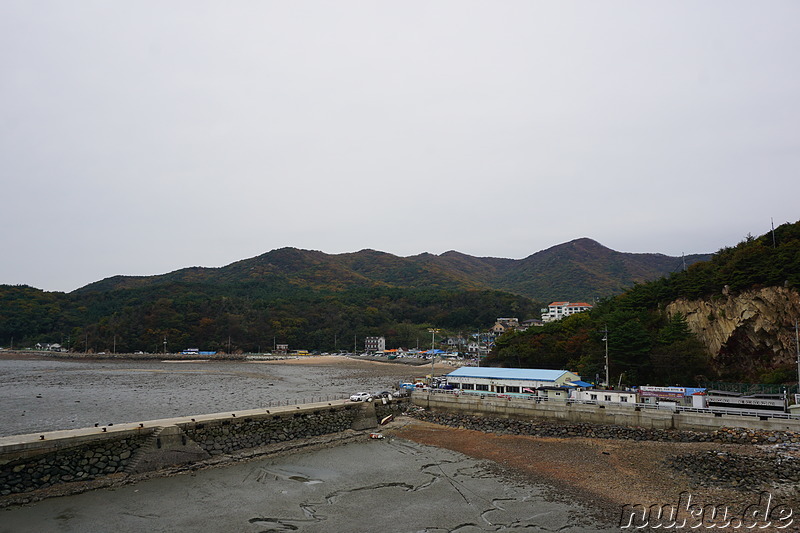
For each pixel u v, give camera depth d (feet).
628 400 181.27
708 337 245.24
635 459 137.18
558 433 168.86
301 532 91.71
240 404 237.86
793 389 188.03
